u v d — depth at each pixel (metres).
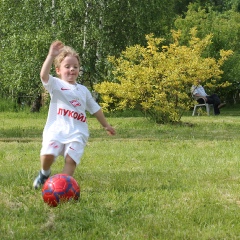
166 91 21.50
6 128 20.17
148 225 6.54
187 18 40.53
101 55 30.97
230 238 6.20
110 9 30.67
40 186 8.39
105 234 6.22
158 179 9.59
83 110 8.37
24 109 33.75
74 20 30.53
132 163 11.63
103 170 10.63
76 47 30.48
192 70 20.83
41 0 30.72
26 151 13.59
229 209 7.43
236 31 39.72
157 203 7.68
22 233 6.23
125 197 8.00
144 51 21.42
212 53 38.09
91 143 15.31
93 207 7.37
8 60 31.72
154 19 32.41
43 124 22.78
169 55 21.80
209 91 36.91
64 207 7.29
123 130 19.53
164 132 18.97
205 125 21.86
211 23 40.38
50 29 29.88
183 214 7.05
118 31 31.30
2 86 35.38
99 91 21.52
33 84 30.86
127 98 21.36
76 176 9.77
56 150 7.97
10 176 9.62
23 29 30.94
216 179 9.63
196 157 12.45
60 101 8.26
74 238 6.07
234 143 15.29
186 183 9.23
